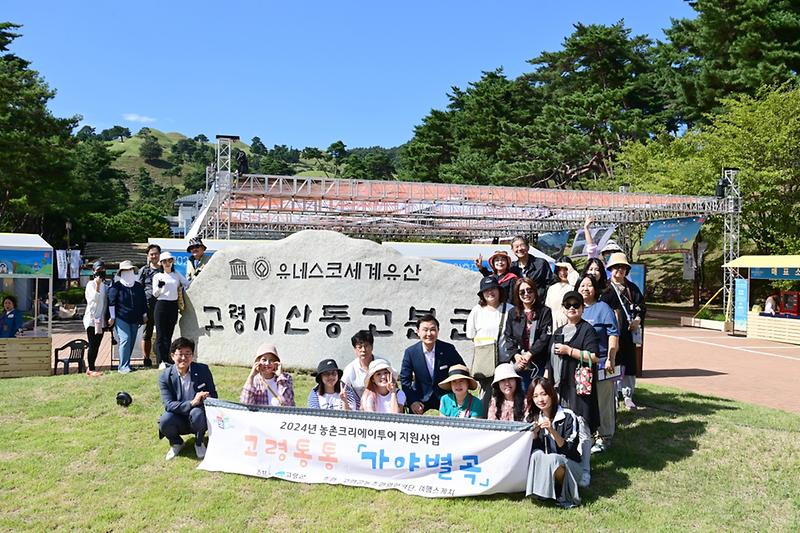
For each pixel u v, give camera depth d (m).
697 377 11.39
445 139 45.56
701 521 4.94
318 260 8.70
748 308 19.72
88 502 5.18
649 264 37.34
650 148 30.55
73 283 30.23
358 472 5.42
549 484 4.99
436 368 6.27
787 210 24.16
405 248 13.90
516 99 42.44
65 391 7.80
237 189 19.30
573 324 5.78
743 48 28.33
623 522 4.86
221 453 5.77
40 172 24.59
